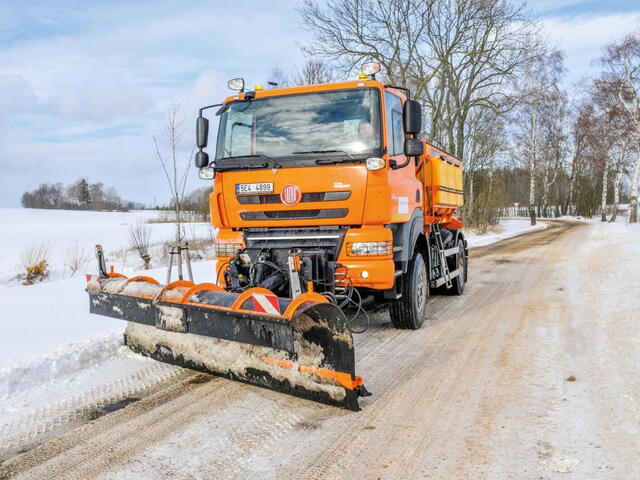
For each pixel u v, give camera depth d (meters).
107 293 4.99
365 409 3.75
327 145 5.24
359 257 5.10
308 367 3.70
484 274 12.02
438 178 7.27
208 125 6.04
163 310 4.36
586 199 63.25
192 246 17.42
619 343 5.19
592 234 24.69
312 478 2.79
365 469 2.88
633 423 3.33
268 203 5.38
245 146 5.59
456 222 8.96
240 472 2.87
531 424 3.41
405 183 5.79
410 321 6.21
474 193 37.25
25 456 3.10
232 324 3.83
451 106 30.73
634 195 35.72
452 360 4.98
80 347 5.02
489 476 2.77
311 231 5.25
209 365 4.34
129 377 4.52
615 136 37.03
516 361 4.86
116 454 3.11
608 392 3.90
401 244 5.71
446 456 3.01
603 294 8.13
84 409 3.82
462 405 3.79
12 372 4.34
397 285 6.04
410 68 26.75
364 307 7.87
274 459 3.01
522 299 8.38
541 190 75.44
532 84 35.81
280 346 3.53
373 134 5.11
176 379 4.45
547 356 4.98
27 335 5.73
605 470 2.78
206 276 10.73
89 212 51.78
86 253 16.48
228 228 5.74
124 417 3.66
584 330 5.94
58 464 3.00
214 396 4.04
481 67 27.89
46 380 4.44
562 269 12.23
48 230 26.41
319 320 3.57
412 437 3.27
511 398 3.90
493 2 25.41
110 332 5.72
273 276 5.05
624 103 34.34
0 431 3.46
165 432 3.40
